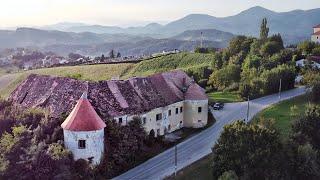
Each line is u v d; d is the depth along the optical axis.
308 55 157.12
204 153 76.75
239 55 152.38
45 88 80.56
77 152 67.25
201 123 91.69
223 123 93.62
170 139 83.94
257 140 66.38
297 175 68.81
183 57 183.88
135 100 80.19
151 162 73.38
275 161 66.12
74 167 65.62
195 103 90.88
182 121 91.94
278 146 68.44
